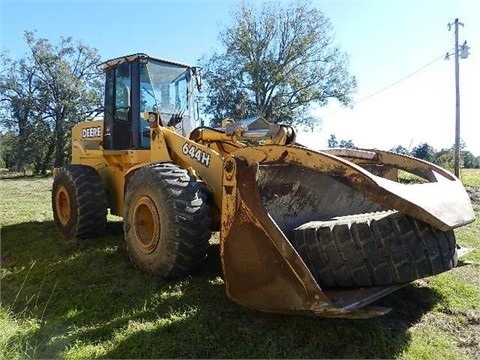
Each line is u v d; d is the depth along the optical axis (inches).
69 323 120.0
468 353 103.5
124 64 204.5
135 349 103.7
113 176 215.9
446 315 123.3
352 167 104.2
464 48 644.1
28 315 127.0
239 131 147.9
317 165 110.3
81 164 226.5
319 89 1274.6
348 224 109.7
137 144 195.9
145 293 136.1
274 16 1235.9
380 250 104.3
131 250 155.6
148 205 145.6
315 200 145.9
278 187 135.9
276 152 118.9
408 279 102.8
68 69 1286.9
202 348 103.3
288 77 1244.5
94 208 203.9
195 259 138.2
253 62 1235.9
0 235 226.7
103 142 219.6
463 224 110.4
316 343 104.6
